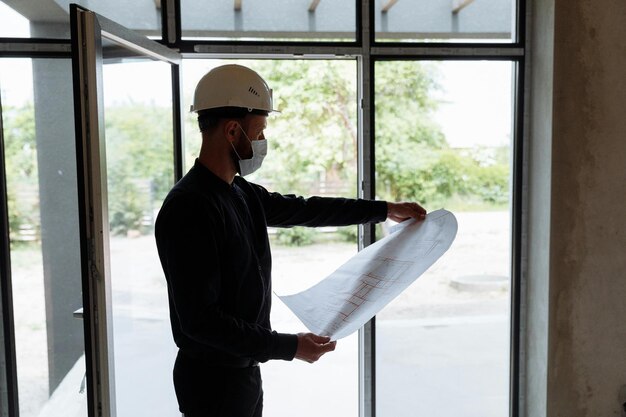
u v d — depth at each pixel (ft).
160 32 8.96
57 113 9.68
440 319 10.80
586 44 9.22
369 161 9.61
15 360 9.25
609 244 9.62
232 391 5.56
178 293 4.92
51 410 10.00
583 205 9.51
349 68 17.71
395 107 9.82
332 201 6.67
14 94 9.54
